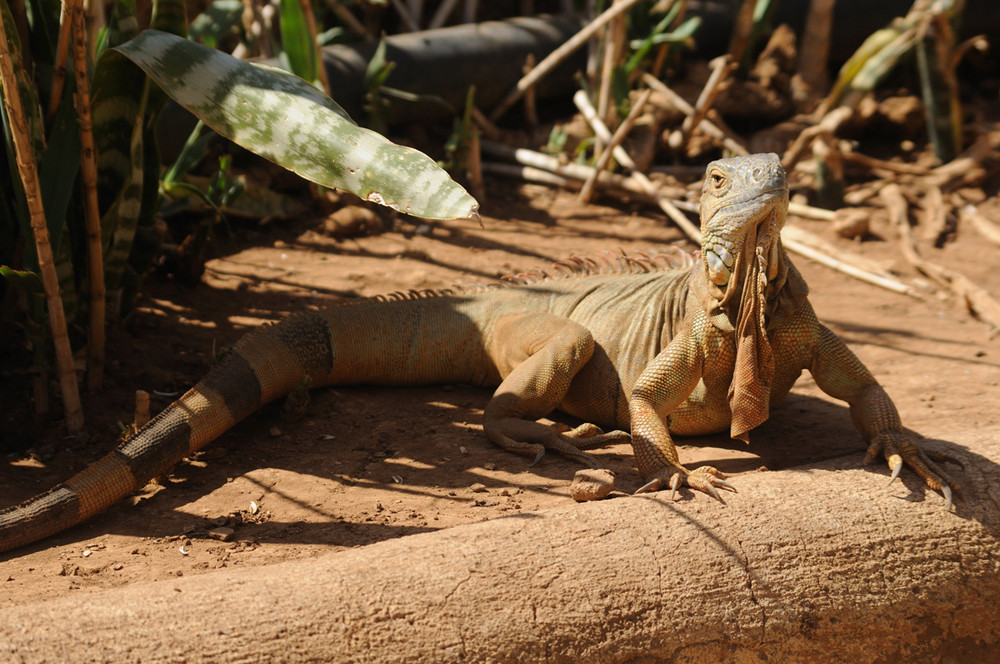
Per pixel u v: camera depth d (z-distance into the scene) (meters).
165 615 4.04
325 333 7.04
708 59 14.70
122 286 7.61
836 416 7.14
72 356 6.58
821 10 13.70
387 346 7.22
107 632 3.94
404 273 9.76
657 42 13.14
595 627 4.36
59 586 4.71
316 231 10.77
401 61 12.50
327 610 4.12
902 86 14.78
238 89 5.64
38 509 5.23
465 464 6.18
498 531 4.71
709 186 5.76
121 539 5.27
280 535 5.30
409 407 7.07
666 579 4.56
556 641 4.28
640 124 12.62
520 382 6.53
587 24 13.84
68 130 6.36
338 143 5.41
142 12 7.48
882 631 4.88
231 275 9.47
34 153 6.30
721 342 5.96
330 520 5.45
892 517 5.12
